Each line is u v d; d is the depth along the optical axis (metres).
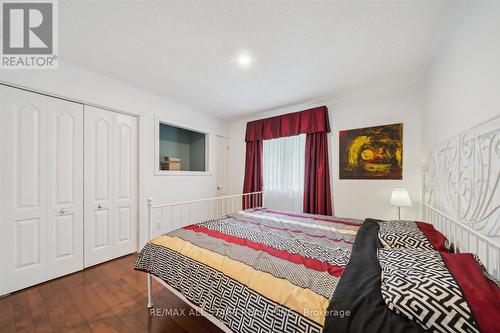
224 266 1.11
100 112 2.27
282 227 1.80
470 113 1.08
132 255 2.51
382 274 0.87
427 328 0.61
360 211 2.61
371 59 1.84
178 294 1.24
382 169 2.47
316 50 1.72
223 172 3.91
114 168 2.39
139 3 1.25
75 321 1.40
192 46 1.69
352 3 1.24
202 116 3.44
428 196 1.95
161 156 3.47
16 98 1.73
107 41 1.63
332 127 2.84
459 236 1.19
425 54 1.75
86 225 2.16
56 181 1.96
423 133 2.17
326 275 0.95
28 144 1.80
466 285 0.66
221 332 1.31
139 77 2.25
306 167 2.96
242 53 1.78
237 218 2.12
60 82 1.92
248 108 3.24
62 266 1.99
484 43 0.95
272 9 1.29
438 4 1.23
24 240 1.78
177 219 3.04
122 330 1.33
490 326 0.55
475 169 1.02
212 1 1.24
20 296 1.68
